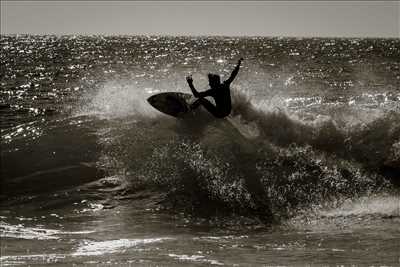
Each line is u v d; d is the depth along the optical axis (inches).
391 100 4328.3
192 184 1585.9
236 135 1809.8
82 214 1457.9
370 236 1222.9
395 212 1434.5
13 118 3467.0
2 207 1517.0
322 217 1432.1
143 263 978.1
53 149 1813.5
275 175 1622.8
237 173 1619.1
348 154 1743.4
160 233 1310.3
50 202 1541.6
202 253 1080.2
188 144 1763.0
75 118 2092.8
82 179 1651.1
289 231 1327.5
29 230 1327.5
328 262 982.4
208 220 1433.3
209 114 1955.0
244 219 1443.2
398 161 1686.8
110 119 2049.7
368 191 1583.4
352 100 4306.1
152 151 1742.1
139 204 1519.4
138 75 7500.0
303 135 1812.3
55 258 1032.2
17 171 1705.2
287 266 948.6
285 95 4916.3
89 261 996.6
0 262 992.2
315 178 1622.8
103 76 7421.3
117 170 1681.8
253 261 994.1
